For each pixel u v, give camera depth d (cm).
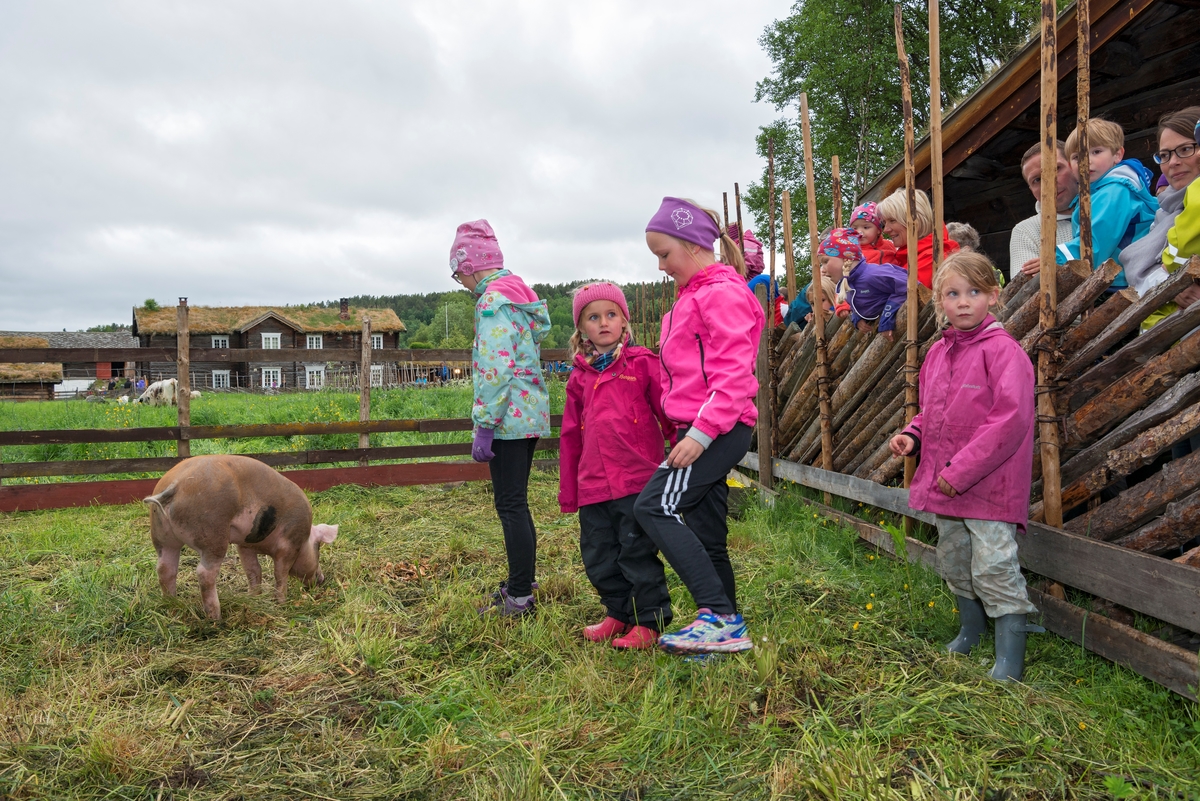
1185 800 196
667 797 209
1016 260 389
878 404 448
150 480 675
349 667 299
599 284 322
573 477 341
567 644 315
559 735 242
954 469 263
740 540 457
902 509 408
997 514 268
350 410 1246
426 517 590
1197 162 298
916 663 284
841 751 221
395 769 228
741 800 206
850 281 452
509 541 351
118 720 256
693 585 278
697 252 298
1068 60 517
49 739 243
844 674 277
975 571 273
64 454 881
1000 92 558
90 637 330
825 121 2506
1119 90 555
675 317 294
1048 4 296
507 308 348
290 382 5256
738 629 280
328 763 231
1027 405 262
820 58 2552
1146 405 281
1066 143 361
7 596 372
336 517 583
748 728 241
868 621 326
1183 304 269
